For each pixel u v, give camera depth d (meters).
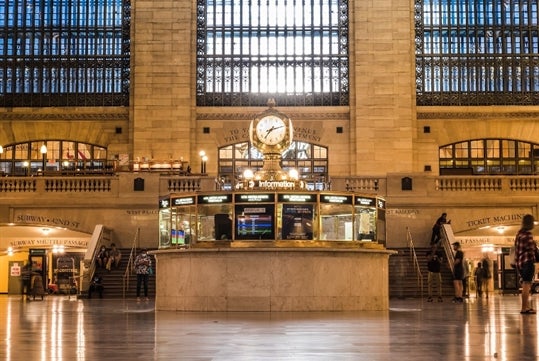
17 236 40.66
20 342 12.35
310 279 20.66
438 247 37.69
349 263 21.03
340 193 21.27
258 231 20.84
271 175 22.06
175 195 22.17
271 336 13.25
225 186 47.22
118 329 14.91
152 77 47.72
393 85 47.75
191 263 21.14
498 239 38.62
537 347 11.32
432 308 23.20
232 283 20.70
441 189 41.31
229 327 15.23
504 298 32.31
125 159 44.03
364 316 18.69
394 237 40.81
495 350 10.96
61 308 24.06
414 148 47.78
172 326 15.60
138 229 40.53
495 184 41.47
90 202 40.66
